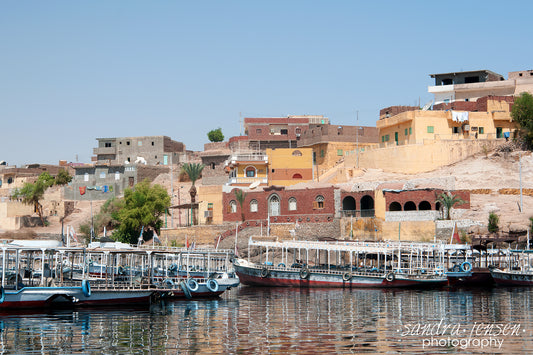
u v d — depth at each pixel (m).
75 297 45.91
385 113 102.06
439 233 71.75
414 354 30.62
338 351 31.28
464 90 105.44
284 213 81.25
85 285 45.69
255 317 41.78
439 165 87.88
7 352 31.61
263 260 73.44
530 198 77.31
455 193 75.94
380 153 90.75
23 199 107.19
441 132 90.75
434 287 59.47
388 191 76.06
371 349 31.66
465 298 50.94
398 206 77.56
